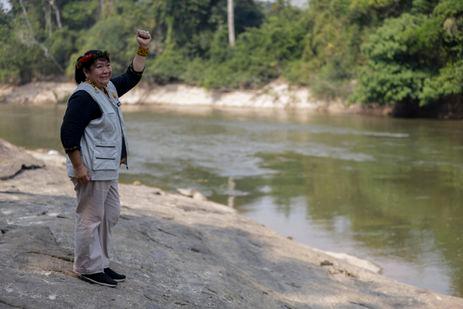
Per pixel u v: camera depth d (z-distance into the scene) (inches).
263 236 374.0
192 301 215.2
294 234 462.6
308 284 297.3
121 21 2161.7
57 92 2025.1
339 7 1806.1
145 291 207.9
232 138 1061.1
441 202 572.7
